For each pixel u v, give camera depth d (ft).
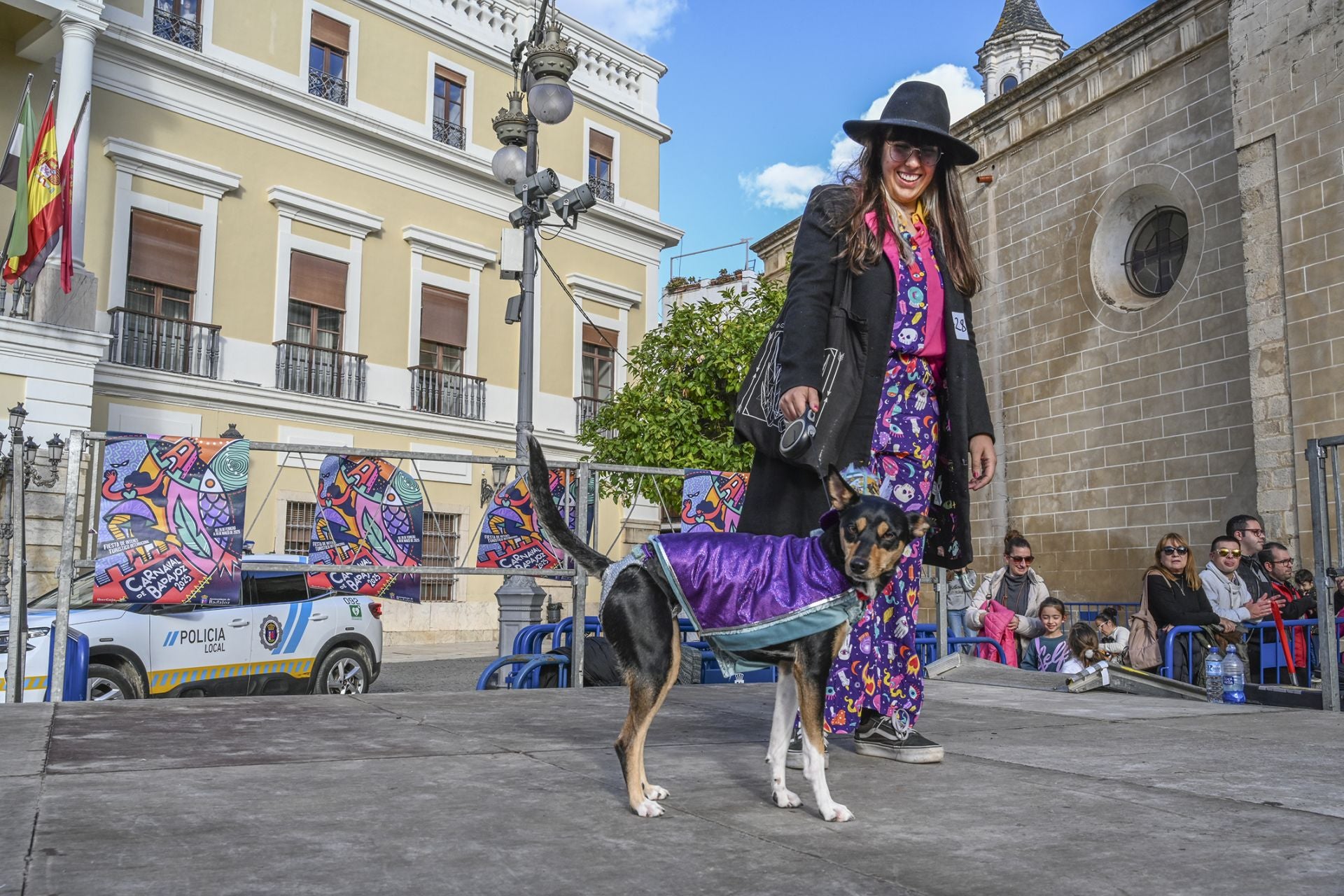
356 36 67.72
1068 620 43.62
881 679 12.53
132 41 55.88
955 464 13.07
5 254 50.70
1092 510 49.24
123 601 17.61
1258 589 26.81
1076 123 51.34
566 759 11.85
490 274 74.33
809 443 11.19
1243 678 20.66
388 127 67.67
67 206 48.21
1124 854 8.13
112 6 55.93
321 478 20.01
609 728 14.28
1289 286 39.34
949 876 7.51
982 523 55.93
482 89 74.79
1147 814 9.52
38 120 54.80
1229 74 43.65
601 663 21.79
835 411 12.21
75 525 17.56
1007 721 16.30
